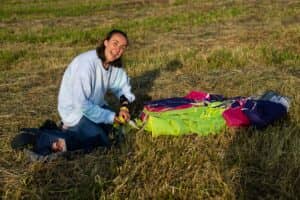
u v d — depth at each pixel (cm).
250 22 1467
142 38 1302
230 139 547
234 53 966
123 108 555
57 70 959
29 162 515
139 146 536
